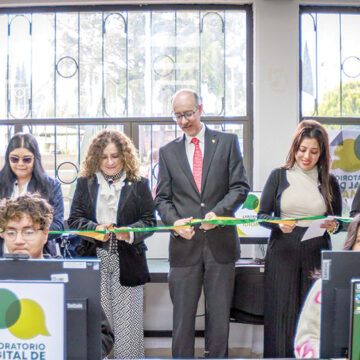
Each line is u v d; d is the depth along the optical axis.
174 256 2.60
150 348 3.83
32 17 4.02
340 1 3.89
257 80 3.86
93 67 4.02
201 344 3.81
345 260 1.25
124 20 4.01
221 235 2.57
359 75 4.04
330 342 1.26
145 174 4.04
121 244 2.53
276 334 2.64
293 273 2.60
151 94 4.03
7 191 2.64
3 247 2.00
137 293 2.58
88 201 2.60
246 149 3.99
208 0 3.88
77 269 1.20
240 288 3.11
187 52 4.01
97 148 2.59
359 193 2.77
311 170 2.66
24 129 4.03
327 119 4.00
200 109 2.67
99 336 1.20
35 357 1.12
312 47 4.00
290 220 2.51
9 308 1.12
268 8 3.84
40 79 4.04
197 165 2.64
